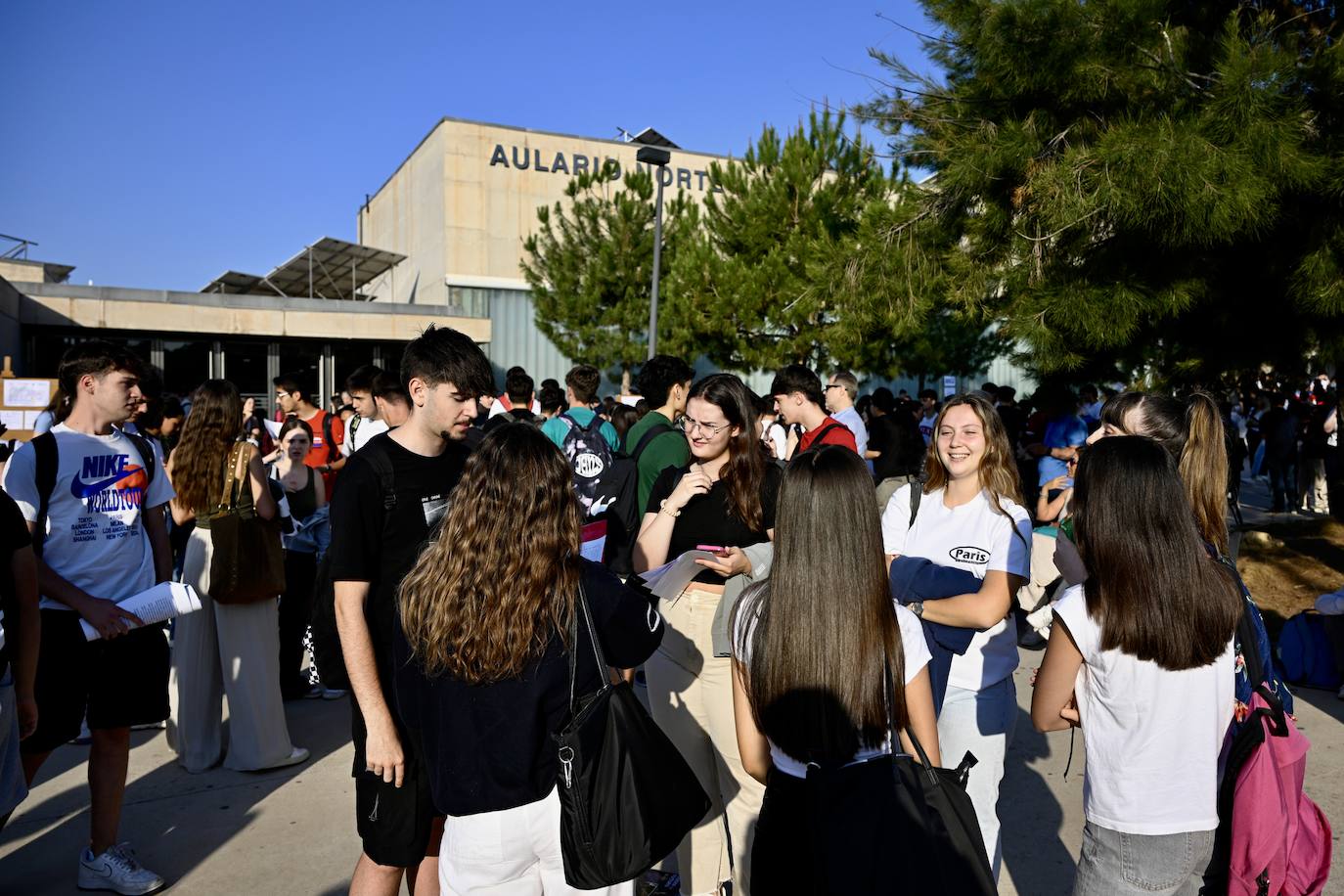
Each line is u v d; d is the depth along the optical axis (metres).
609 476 3.69
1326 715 4.63
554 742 1.94
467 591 1.89
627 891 2.11
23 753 2.99
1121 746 1.94
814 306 13.23
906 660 1.94
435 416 2.48
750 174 15.49
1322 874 2.07
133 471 3.33
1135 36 6.40
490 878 2.00
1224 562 2.30
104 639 3.06
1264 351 7.46
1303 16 6.54
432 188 23.12
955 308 8.38
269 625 4.24
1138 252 6.55
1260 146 5.54
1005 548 2.57
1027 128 6.81
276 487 4.29
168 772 4.22
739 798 2.79
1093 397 9.80
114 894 3.13
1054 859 3.39
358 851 3.48
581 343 16.61
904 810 1.71
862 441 5.58
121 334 16.16
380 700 2.34
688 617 2.87
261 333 16.56
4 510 2.55
